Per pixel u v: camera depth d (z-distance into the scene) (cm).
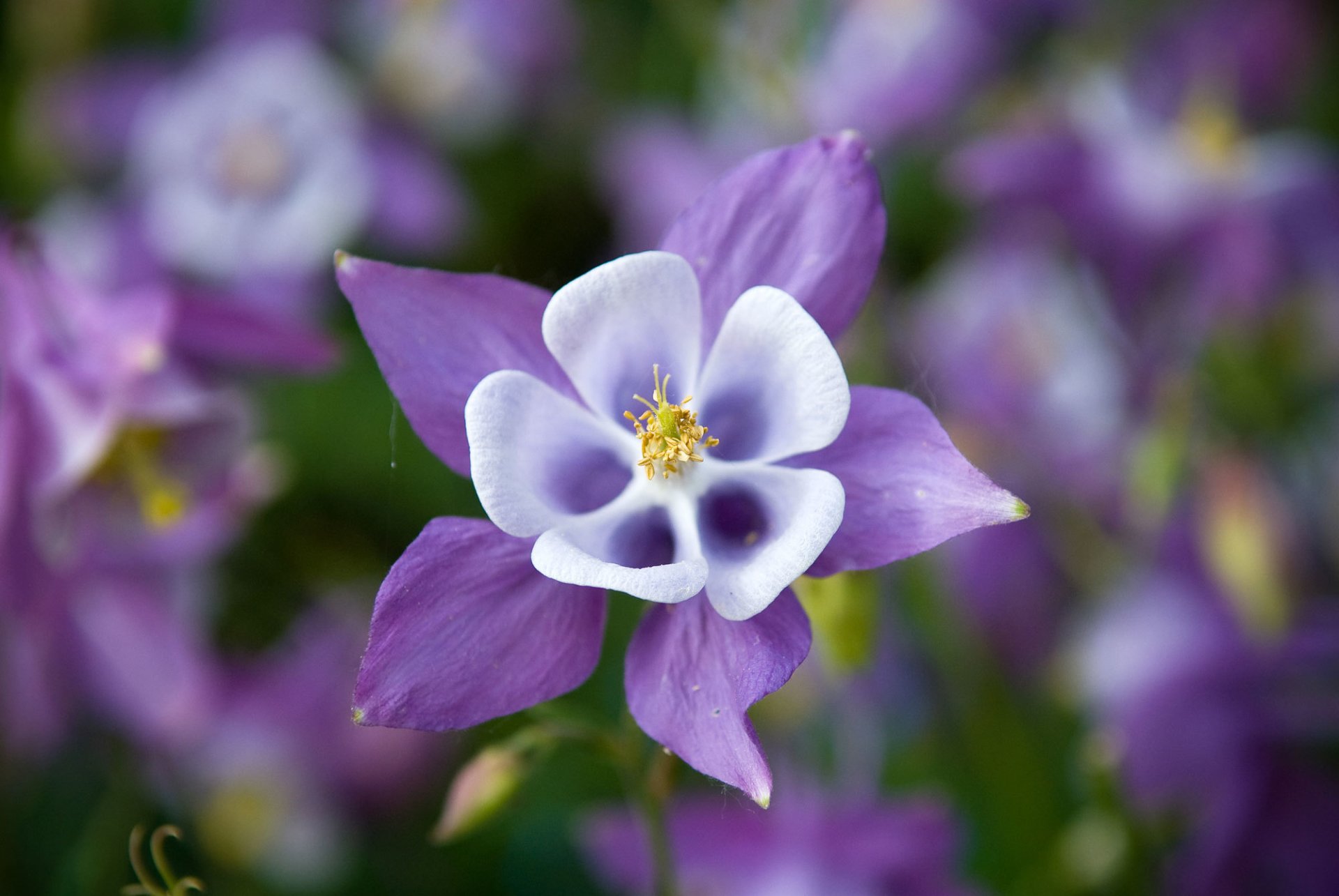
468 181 53
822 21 52
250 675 43
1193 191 46
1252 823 39
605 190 53
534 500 29
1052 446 44
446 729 29
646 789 32
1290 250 46
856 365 40
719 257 31
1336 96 51
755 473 30
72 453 37
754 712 40
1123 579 41
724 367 30
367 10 54
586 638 29
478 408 29
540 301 30
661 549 31
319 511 46
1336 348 45
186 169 52
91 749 42
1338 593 41
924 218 51
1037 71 50
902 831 37
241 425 40
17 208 49
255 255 51
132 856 35
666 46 55
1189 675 39
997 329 46
